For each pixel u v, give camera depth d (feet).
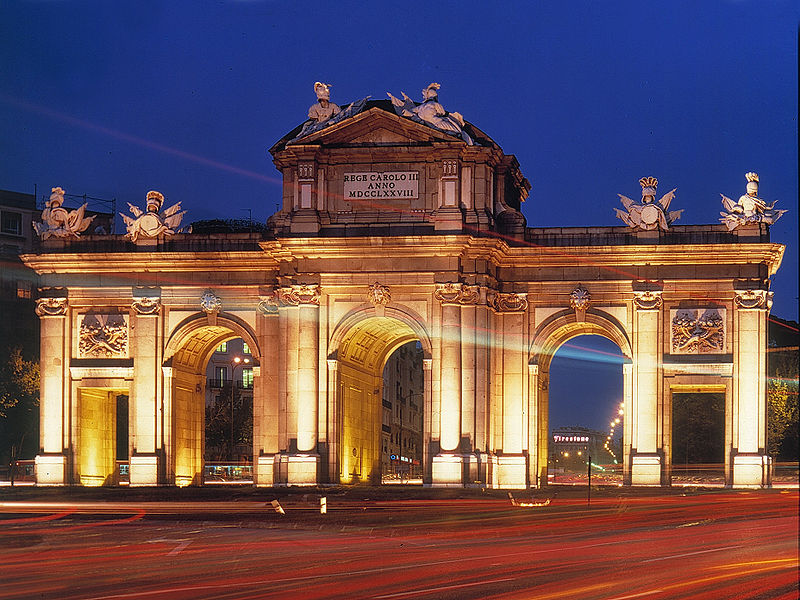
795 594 104.32
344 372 273.95
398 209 265.13
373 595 104.68
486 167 264.52
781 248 261.44
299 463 263.29
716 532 177.88
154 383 278.87
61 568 127.54
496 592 106.52
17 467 388.16
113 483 301.02
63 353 282.56
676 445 418.10
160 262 278.26
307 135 266.77
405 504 229.66
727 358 264.93
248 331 277.23
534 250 268.82
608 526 191.52
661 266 268.00
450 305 261.24
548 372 289.94
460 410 260.21
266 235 276.21
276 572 123.24
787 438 406.00
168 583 114.11
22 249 423.23
